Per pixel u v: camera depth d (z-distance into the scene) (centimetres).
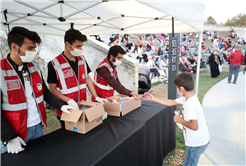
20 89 129
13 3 194
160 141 208
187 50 1282
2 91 121
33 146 131
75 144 132
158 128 204
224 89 654
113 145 130
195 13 225
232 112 423
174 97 419
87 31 326
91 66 452
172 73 409
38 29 293
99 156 116
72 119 144
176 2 168
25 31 119
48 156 117
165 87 675
